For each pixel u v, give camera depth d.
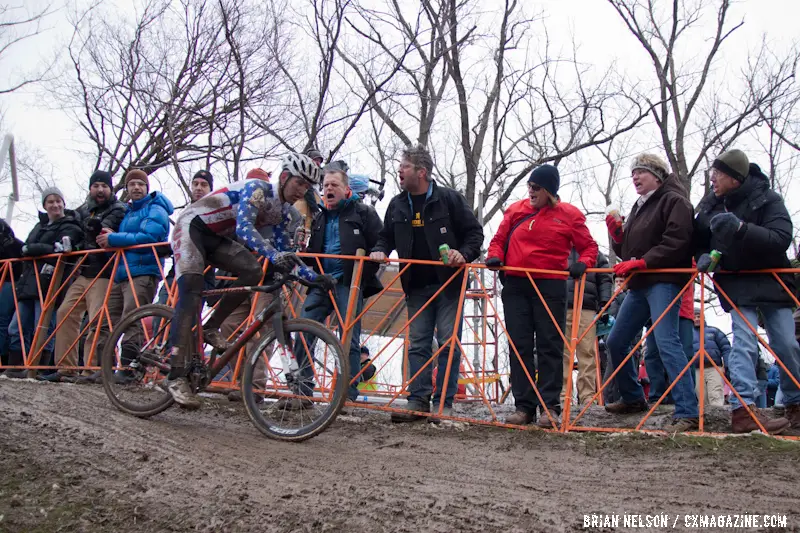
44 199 6.86
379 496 3.26
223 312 4.46
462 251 5.16
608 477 3.75
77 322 6.54
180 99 11.23
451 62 12.01
